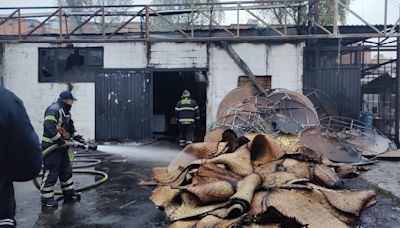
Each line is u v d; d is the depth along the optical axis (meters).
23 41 11.77
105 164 8.46
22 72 12.17
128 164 8.45
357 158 7.49
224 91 11.67
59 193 5.77
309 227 3.52
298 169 5.16
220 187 4.11
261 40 11.39
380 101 14.61
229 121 8.99
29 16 12.00
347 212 4.01
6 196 2.04
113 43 11.95
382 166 7.23
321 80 11.42
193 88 15.88
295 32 11.93
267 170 4.95
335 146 7.80
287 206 3.77
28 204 5.25
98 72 11.99
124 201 5.34
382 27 11.74
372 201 4.57
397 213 4.26
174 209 4.36
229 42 11.56
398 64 11.36
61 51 12.25
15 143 1.95
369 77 15.58
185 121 11.45
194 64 11.73
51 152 5.14
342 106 11.28
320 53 11.52
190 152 6.02
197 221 3.91
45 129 5.08
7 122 1.91
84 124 12.13
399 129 11.60
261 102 9.47
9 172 2.05
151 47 11.82
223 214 3.77
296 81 11.45
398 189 5.19
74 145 5.41
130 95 11.94
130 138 11.95
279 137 8.00
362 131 9.80
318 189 4.42
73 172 7.40
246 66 11.45
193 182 4.84
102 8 11.41
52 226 4.34
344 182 5.79
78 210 4.94
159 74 15.82
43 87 12.17
